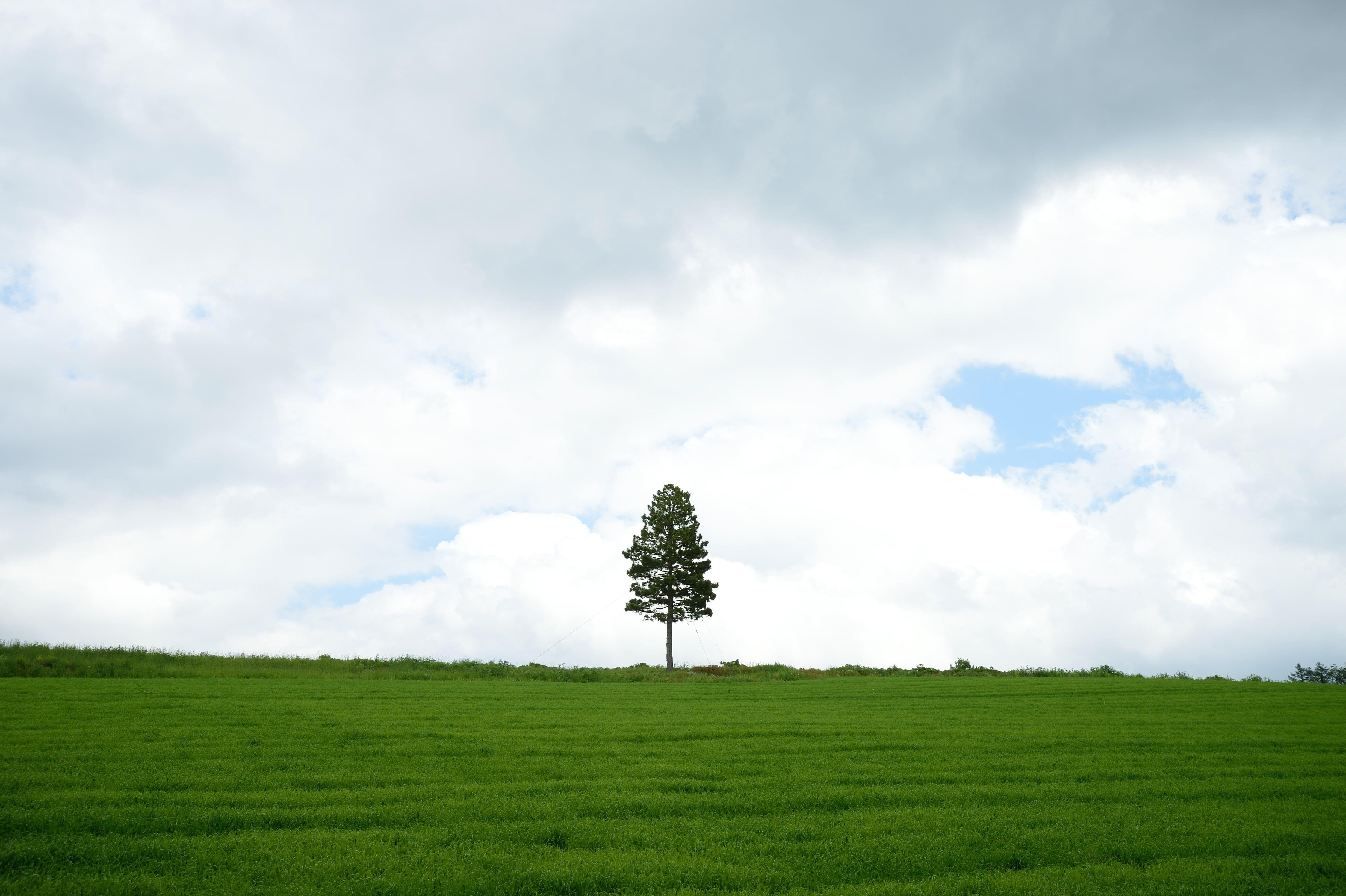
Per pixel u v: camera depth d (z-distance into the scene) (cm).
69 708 2445
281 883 971
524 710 2736
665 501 7444
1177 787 1516
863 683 4241
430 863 1045
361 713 2509
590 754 1855
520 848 1115
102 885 945
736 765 1714
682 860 1074
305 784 1490
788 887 1000
